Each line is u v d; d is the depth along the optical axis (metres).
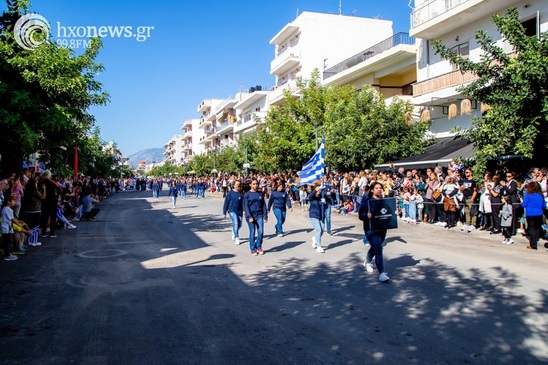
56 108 10.87
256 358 4.53
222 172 54.12
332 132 22.94
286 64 43.25
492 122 13.01
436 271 8.30
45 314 6.05
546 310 5.87
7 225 9.81
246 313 6.01
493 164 14.85
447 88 20.89
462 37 21.70
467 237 12.80
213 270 8.76
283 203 13.85
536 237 10.50
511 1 18.73
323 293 6.95
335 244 11.83
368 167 22.84
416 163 19.61
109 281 7.91
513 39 13.02
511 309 5.94
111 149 61.16
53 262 9.65
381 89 29.62
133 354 4.68
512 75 12.27
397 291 6.97
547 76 11.50
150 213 22.70
